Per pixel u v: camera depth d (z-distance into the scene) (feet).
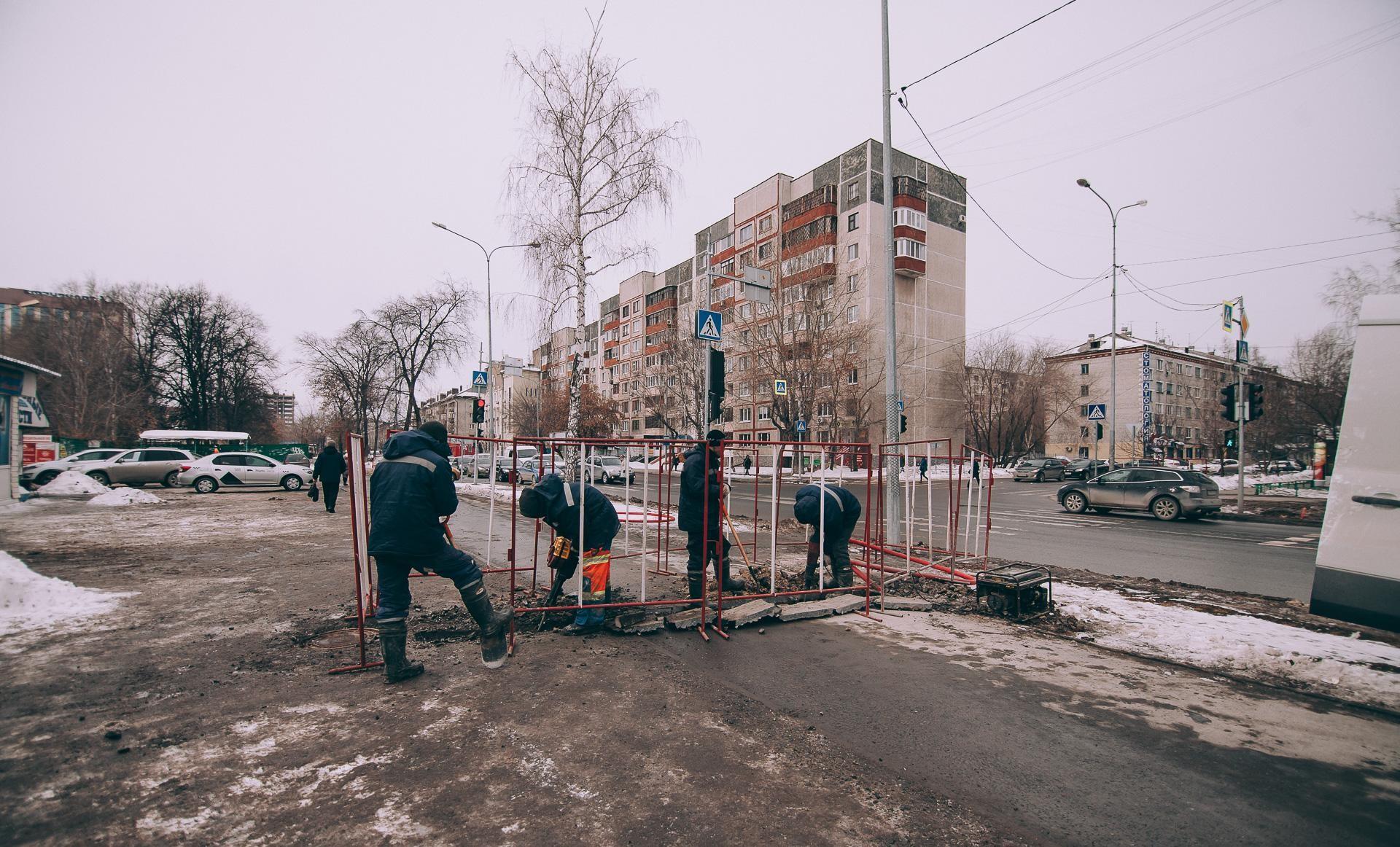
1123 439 207.41
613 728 10.88
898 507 33.73
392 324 140.26
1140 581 25.26
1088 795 9.03
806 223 148.05
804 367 105.70
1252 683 13.61
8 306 136.98
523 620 17.63
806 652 15.44
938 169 152.66
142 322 144.77
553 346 56.08
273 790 8.63
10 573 17.58
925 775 9.52
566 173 47.83
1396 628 10.59
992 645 16.11
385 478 12.89
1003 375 151.12
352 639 15.71
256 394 162.30
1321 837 8.05
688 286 200.13
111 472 68.44
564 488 17.04
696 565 18.83
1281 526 49.06
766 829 7.98
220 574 23.66
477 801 8.46
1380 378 11.36
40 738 10.01
